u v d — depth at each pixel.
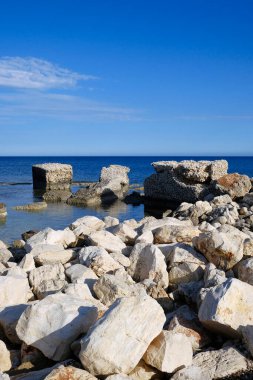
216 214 13.20
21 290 5.71
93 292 5.84
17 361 4.49
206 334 4.89
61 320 4.39
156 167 23.66
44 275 6.50
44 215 19.44
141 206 22.92
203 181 21.09
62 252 7.62
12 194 29.08
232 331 4.56
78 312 4.48
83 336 4.30
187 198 21.14
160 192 23.33
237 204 15.87
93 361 3.84
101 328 3.96
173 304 5.77
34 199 26.16
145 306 4.13
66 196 26.34
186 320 5.00
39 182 33.06
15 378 3.94
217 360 4.28
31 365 4.32
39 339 4.37
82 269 6.62
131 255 7.05
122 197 26.66
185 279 6.46
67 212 20.56
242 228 11.62
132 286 5.70
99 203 24.16
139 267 6.87
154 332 4.09
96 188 25.61
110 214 20.03
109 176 28.22
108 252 7.90
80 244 8.95
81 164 107.94
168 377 4.05
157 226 9.52
